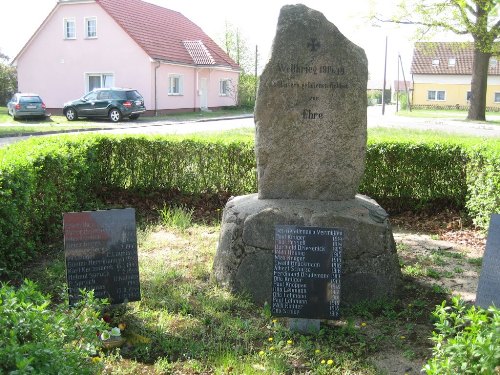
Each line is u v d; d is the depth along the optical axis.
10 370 2.67
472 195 8.12
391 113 44.78
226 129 20.83
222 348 4.23
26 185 6.22
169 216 8.25
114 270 4.57
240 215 5.59
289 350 4.20
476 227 8.14
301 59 5.77
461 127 25.14
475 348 2.63
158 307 4.99
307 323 4.52
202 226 8.09
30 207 6.52
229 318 4.80
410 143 8.88
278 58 5.79
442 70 58.28
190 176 9.30
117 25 31.03
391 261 5.41
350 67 5.76
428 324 4.75
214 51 37.94
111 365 3.94
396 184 9.00
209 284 5.66
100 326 3.47
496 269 4.45
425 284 5.76
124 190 9.63
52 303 5.14
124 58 31.23
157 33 34.06
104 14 31.14
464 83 57.59
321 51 5.75
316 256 4.40
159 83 31.67
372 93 86.12
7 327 2.89
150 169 9.42
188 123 26.25
